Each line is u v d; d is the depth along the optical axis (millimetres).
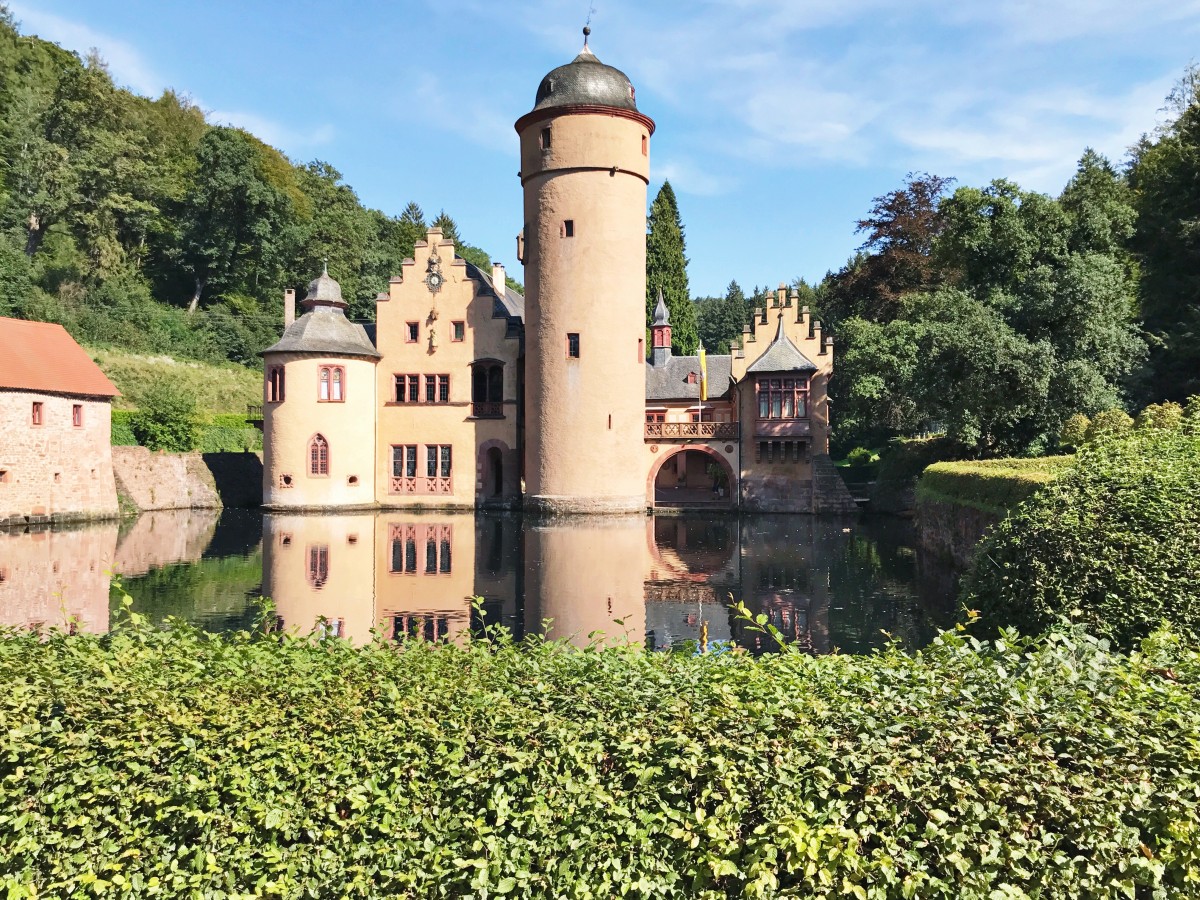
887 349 42938
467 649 6891
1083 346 34281
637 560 27047
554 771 5535
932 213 52938
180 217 74938
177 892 5715
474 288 49062
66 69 70750
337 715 5961
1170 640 6461
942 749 5137
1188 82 49344
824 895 4875
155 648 6855
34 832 5820
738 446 46844
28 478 37500
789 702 5488
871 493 47656
